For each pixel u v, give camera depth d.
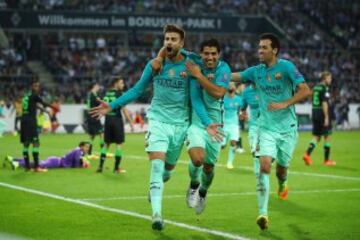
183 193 14.88
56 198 14.10
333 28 58.47
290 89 11.00
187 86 10.52
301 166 21.75
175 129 10.58
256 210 12.49
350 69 54.59
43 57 48.62
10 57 47.09
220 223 11.15
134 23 49.47
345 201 13.71
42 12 47.53
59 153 27.27
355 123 50.97
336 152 28.19
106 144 19.66
